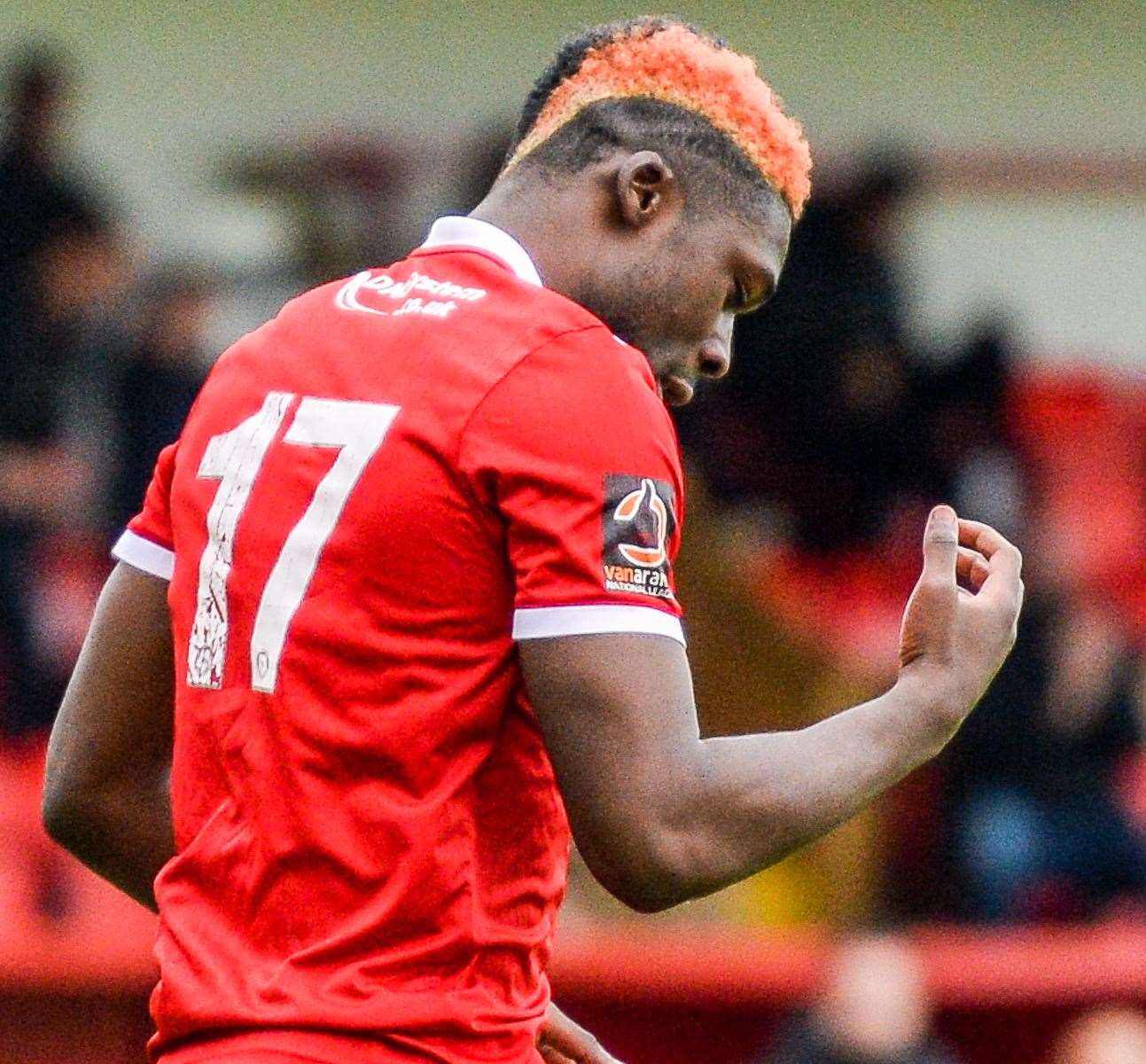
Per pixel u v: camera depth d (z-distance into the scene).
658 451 7.50
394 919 7.39
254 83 43.88
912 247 43.81
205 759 7.89
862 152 43.62
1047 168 45.50
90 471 30.38
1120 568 37.62
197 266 38.03
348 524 7.54
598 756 7.24
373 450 7.56
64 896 24.95
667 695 7.30
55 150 32.78
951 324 45.12
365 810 7.44
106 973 22.94
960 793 29.64
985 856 29.02
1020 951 25.36
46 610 29.20
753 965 24.12
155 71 43.56
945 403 34.09
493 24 44.62
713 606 26.88
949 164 45.56
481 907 7.50
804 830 7.40
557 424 7.40
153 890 8.83
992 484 33.84
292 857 7.51
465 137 42.91
